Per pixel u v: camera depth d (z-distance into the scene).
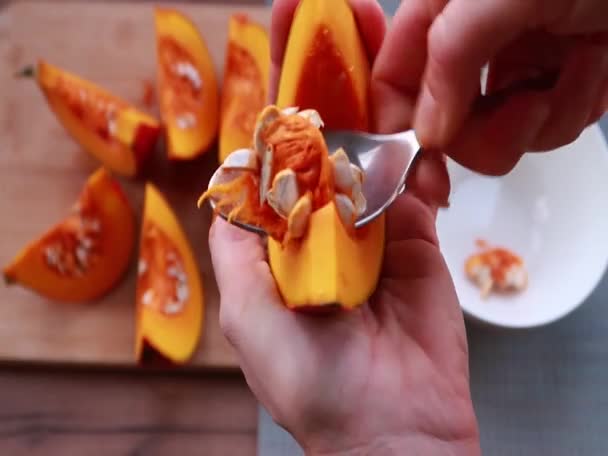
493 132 0.23
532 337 0.34
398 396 0.24
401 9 0.26
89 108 0.38
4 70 0.40
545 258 0.34
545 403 0.34
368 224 0.25
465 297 0.33
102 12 0.40
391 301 0.27
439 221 0.35
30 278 0.34
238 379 0.34
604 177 0.34
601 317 0.35
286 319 0.24
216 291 0.36
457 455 0.24
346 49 0.27
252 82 0.38
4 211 0.37
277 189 0.22
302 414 0.24
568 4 0.19
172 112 0.38
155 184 0.38
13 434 0.34
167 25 0.38
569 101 0.22
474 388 0.34
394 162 0.26
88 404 0.34
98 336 0.35
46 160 0.38
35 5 0.40
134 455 0.33
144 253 0.36
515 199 0.35
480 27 0.20
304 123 0.23
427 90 0.23
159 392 0.34
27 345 0.34
